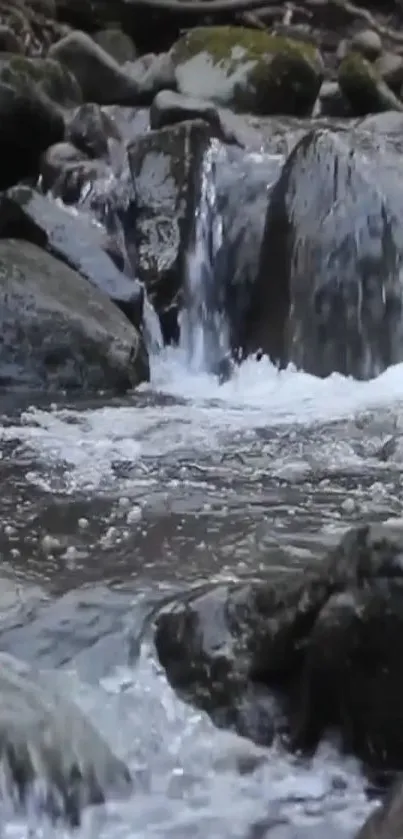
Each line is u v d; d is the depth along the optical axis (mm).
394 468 5816
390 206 8805
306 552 4480
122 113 12016
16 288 8484
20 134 11086
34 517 4973
